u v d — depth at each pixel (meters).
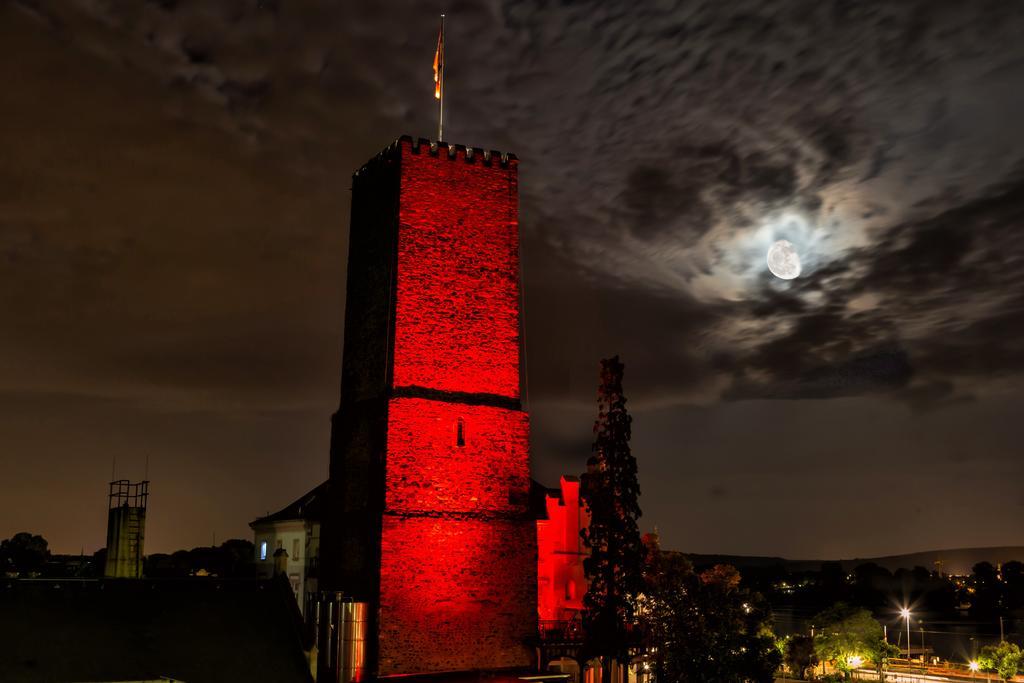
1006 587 192.75
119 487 57.81
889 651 99.25
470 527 50.69
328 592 48.81
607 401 55.62
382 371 52.03
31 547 118.44
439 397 51.72
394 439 49.81
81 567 102.81
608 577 53.00
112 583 46.28
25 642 40.91
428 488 50.16
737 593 87.81
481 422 52.28
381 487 49.59
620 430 54.88
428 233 53.09
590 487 54.81
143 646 43.12
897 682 97.00
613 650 51.81
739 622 59.78
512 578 51.47
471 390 52.69
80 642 42.00
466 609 49.78
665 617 53.19
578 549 65.50
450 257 53.47
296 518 71.12
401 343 51.31
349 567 51.25
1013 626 171.00
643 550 54.19
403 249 52.28
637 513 54.06
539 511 65.62
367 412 52.50
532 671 50.19
